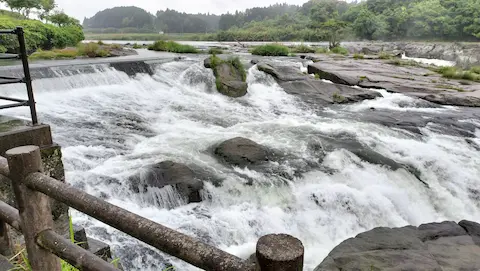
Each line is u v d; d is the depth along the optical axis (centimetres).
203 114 1022
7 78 254
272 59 2038
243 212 548
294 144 793
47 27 2080
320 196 584
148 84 1209
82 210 133
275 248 88
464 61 3809
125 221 120
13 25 1766
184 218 517
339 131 895
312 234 536
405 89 1373
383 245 439
